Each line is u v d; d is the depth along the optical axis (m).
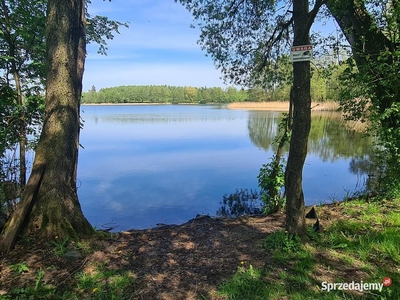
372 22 4.64
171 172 10.13
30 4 6.68
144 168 10.71
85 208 6.83
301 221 3.52
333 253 3.26
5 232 3.49
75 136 4.16
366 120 4.91
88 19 7.24
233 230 4.14
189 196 7.64
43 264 3.15
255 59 7.51
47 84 4.08
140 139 18.48
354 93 4.32
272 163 5.43
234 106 77.00
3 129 5.96
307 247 3.37
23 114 6.45
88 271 3.03
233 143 16.77
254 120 34.09
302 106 3.31
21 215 3.62
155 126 27.17
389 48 4.92
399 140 4.39
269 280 2.78
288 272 2.91
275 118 37.25
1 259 3.25
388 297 2.46
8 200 6.30
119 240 3.85
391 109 4.10
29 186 3.76
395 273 2.81
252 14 7.05
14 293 2.64
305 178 9.14
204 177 9.48
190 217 6.30
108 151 14.15
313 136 19.14
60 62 4.04
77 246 3.57
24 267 3.02
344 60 4.78
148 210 6.70
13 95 6.11
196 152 13.90
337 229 3.92
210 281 2.82
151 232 4.21
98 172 10.15
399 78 4.18
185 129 24.55
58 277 2.91
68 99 4.08
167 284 2.79
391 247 3.27
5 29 6.62
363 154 13.16
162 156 12.93
